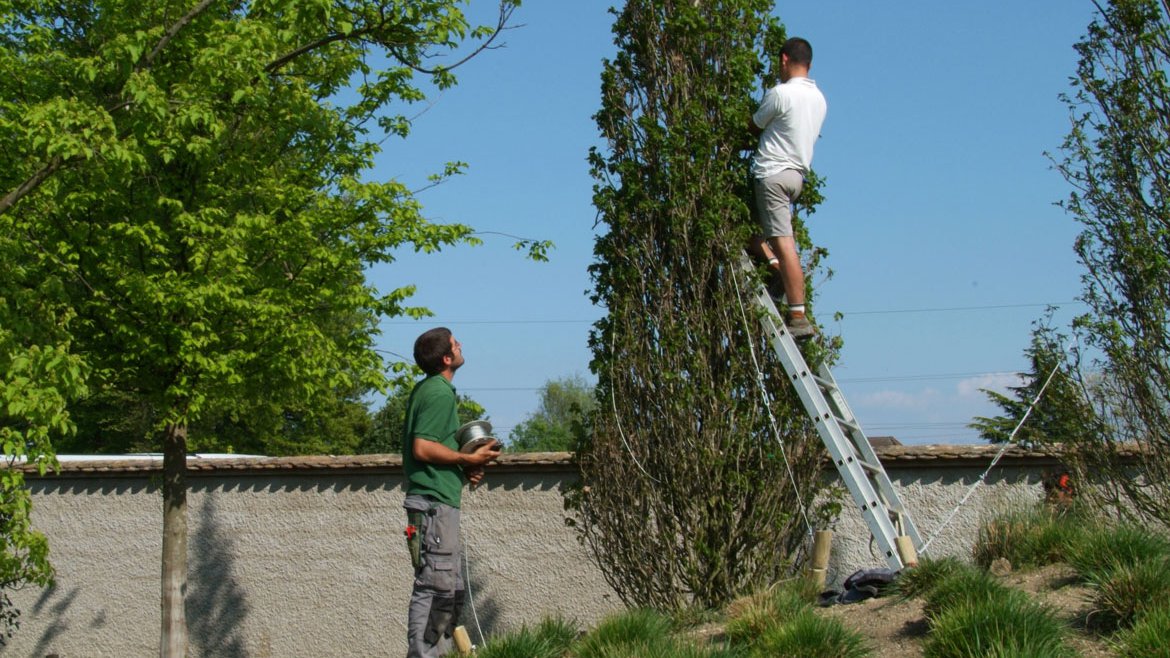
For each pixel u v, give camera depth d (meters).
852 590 6.47
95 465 12.44
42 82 9.59
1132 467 7.26
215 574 12.10
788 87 6.81
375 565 11.80
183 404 10.07
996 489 10.06
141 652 12.22
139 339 9.67
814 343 7.03
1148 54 7.23
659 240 6.94
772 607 5.86
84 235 9.58
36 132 7.94
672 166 6.88
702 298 6.81
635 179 6.95
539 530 11.41
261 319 9.73
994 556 6.54
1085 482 7.25
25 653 12.38
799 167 6.80
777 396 6.82
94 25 9.94
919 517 10.24
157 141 9.07
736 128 6.95
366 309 10.82
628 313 6.89
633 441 6.84
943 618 5.11
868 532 10.19
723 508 6.70
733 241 6.78
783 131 6.80
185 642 10.55
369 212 10.69
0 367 7.82
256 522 12.13
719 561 6.66
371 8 10.25
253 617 11.96
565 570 11.27
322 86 11.19
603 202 7.00
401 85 11.23
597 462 6.96
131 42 8.84
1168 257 6.97
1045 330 7.46
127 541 12.45
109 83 9.62
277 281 10.41
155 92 8.54
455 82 10.86
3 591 11.82
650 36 7.11
